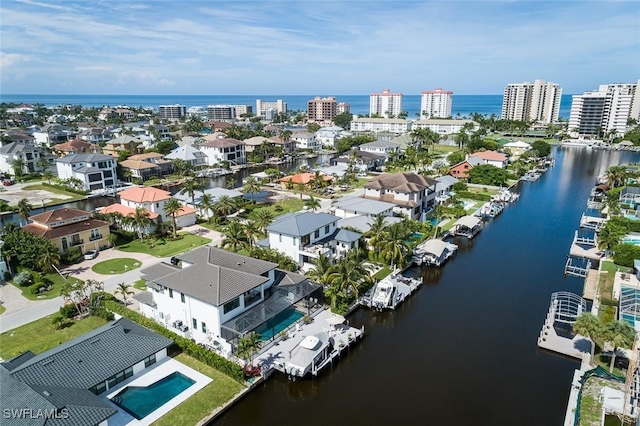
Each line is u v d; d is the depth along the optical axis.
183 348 44.56
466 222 86.44
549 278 66.62
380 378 42.94
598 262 72.69
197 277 48.09
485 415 38.00
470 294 61.44
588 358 44.91
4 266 61.28
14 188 126.88
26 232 67.31
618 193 107.06
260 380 40.84
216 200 98.00
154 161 148.50
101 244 74.94
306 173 131.62
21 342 45.84
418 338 50.22
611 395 38.06
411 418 37.50
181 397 38.09
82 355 38.91
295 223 68.12
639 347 37.91
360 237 72.00
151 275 53.03
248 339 42.69
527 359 46.06
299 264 66.25
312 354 43.00
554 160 189.88
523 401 39.69
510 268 70.75
